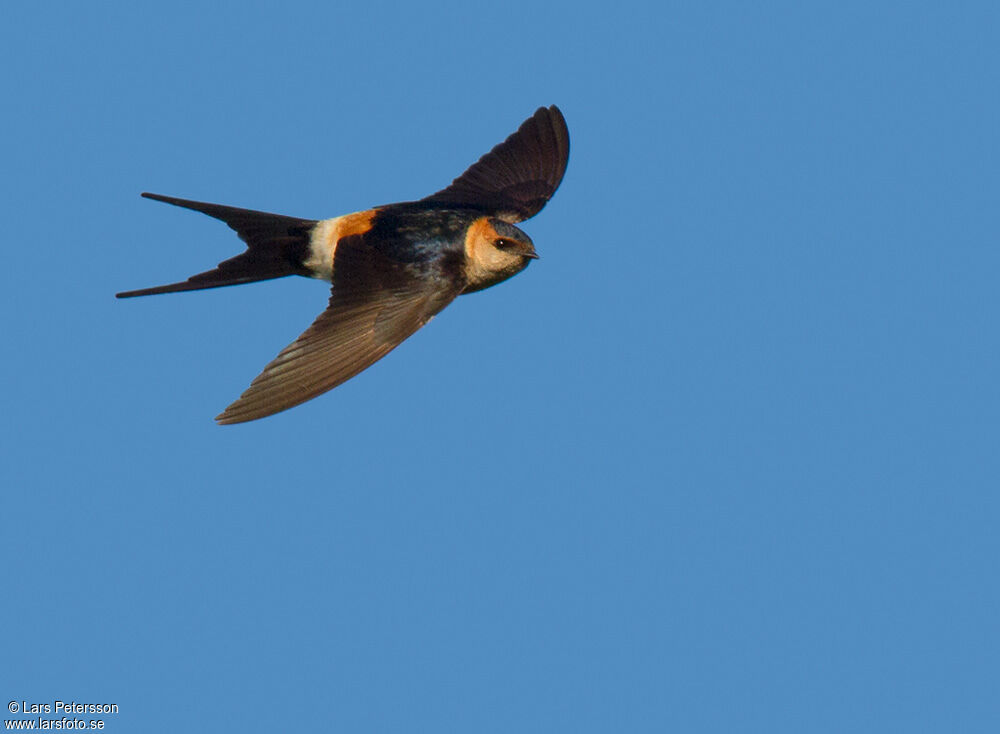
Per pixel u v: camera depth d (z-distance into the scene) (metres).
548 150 15.30
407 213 13.34
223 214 13.09
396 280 12.59
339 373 11.61
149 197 12.88
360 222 13.24
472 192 14.66
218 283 12.97
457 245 13.08
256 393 11.15
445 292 12.70
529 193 14.88
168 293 12.77
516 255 13.42
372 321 12.16
